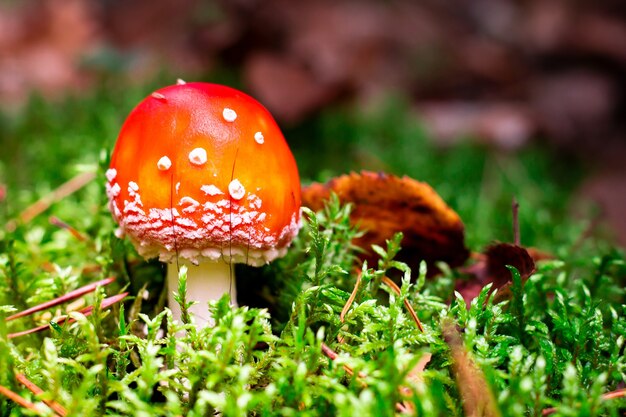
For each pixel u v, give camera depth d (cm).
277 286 29
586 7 79
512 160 59
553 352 25
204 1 73
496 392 23
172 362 24
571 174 60
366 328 25
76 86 70
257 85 59
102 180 31
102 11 88
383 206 29
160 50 75
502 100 77
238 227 25
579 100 72
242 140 25
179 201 24
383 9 88
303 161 52
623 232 48
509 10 90
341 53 67
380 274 27
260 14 65
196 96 25
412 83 80
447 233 29
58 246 32
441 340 25
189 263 26
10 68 74
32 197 38
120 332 25
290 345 24
